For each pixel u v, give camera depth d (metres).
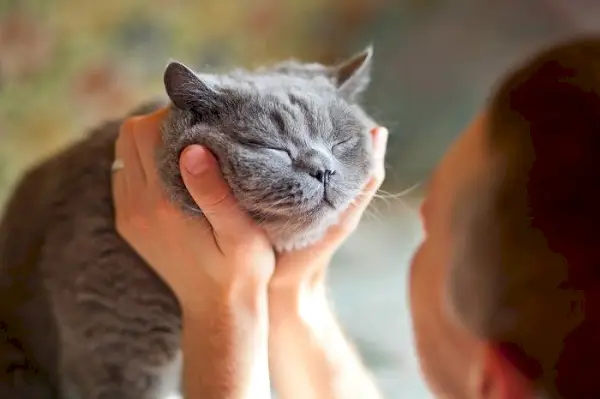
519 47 1.18
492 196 0.47
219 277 0.66
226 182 0.66
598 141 0.45
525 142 0.47
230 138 0.68
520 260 0.46
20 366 0.77
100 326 0.74
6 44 1.07
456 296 0.49
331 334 0.71
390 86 1.20
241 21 1.22
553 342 0.46
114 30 1.14
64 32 1.10
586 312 0.45
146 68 1.16
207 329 0.66
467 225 0.48
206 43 1.20
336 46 1.28
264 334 0.66
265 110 0.69
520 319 0.46
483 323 0.47
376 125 0.79
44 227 0.76
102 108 1.14
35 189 0.78
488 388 0.48
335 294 0.86
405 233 0.90
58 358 0.77
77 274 0.74
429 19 1.25
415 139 1.06
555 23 1.17
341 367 0.70
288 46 1.26
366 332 0.81
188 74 0.68
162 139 0.69
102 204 0.74
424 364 0.53
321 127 0.71
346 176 0.70
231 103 0.70
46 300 0.76
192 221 0.67
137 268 0.73
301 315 0.70
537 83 0.47
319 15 1.27
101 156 0.75
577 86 0.46
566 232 0.45
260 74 0.78
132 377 0.76
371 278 0.88
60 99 1.11
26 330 0.78
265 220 0.68
